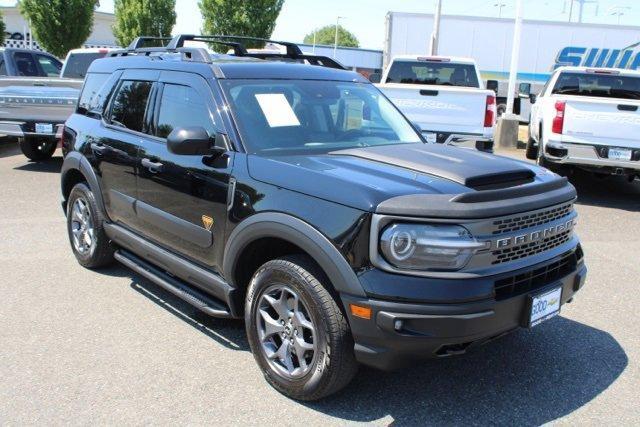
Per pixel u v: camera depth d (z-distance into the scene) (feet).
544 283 11.05
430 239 9.74
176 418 10.84
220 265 12.66
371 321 9.86
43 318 14.89
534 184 11.24
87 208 17.92
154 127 15.01
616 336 14.57
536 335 14.53
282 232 10.91
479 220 9.91
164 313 15.40
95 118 17.67
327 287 10.55
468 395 11.75
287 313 11.32
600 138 28.71
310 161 11.90
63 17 71.56
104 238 17.58
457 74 37.70
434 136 31.68
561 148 29.30
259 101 13.44
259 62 14.90
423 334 9.71
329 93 14.79
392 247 9.75
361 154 12.49
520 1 48.52
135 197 15.31
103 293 16.63
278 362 11.69
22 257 19.51
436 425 10.78
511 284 10.39
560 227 11.44
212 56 15.28
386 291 9.75
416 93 31.45
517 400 11.64
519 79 75.56
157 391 11.71
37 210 25.75
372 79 39.88
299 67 15.24
